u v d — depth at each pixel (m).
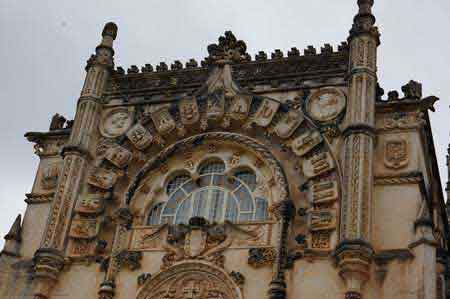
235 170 31.86
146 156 32.97
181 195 32.12
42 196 32.97
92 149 33.28
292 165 30.70
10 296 30.44
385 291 26.39
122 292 29.20
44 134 34.59
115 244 30.20
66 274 30.31
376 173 29.03
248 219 30.50
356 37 32.03
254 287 28.00
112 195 32.06
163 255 29.62
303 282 27.42
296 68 33.12
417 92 30.72
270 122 31.52
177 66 35.47
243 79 33.41
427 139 31.53
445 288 31.25
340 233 27.47
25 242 31.86
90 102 34.22
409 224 27.67
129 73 35.59
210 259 28.84
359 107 29.97
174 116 33.06
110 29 36.66
